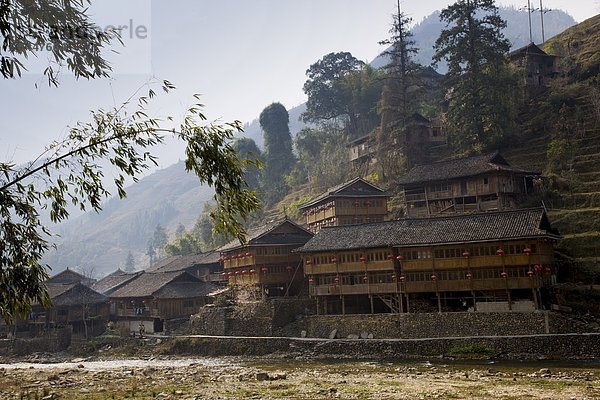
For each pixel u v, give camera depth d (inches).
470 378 1477.6
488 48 3476.9
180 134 517.7
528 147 3457.2
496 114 3405.5
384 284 2315.5
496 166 2866.6
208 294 3287.4
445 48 3644.2
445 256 2183.8
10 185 482.0
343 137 5300.2
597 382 1337.4
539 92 4013.3
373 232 2428.6
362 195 3253.0
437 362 1861.5
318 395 1283.2
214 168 519.5
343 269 2416.3
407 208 3206.2
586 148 3161.9
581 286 2228.1
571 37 4596.5
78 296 3481.8
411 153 3801.7
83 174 525.3
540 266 2004.2
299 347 2298.2
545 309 2030.0
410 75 3941.9
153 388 1462.8
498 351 1886.1
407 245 2223.2
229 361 2252.7
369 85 5132.9
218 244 4891.7
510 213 2167.8
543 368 1588.3
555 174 3024.1
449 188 3063.5
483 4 3533.5
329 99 5433.1
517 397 1186.0
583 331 1852.9
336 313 2546.8
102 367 2231.8
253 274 2859.3
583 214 2630.4
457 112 3501.5
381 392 1299.2
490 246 2103.8
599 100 3341.5
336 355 2175.2
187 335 2815.0
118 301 3676.2
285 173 5866.1
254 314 2605.8
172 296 3297.2
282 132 6043.3
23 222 530.9
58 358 2819.9
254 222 4778.5
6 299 528.1
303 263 2669.8
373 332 2234.3
